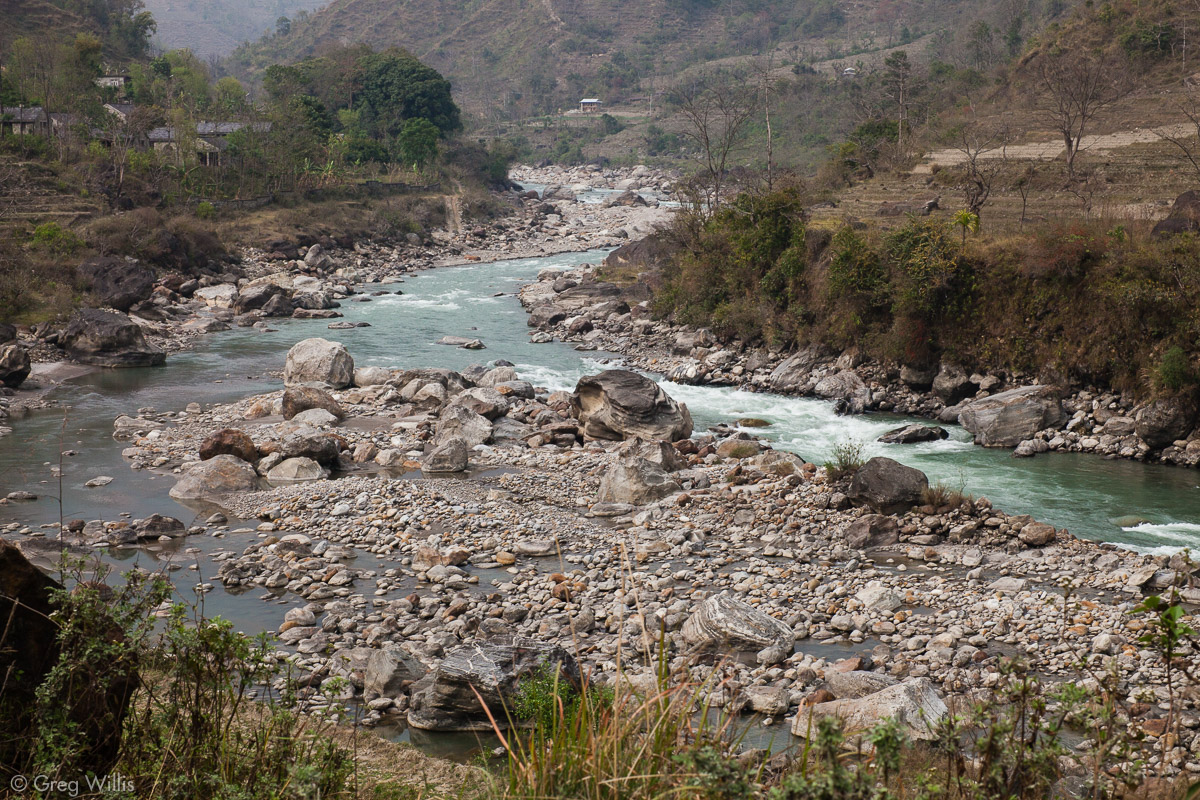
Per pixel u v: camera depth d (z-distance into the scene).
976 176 58.91
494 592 21.20
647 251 75.31
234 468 29.66
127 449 33.19
